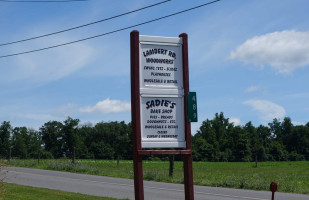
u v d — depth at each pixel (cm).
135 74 917
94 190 1917
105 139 11338
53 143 10381
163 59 947
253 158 11119
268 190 2072
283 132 13788
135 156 909
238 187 2214
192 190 945
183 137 949
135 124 912
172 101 948
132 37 927
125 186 2139
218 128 12900
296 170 5059
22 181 2253
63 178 2583
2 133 7169
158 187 2150
